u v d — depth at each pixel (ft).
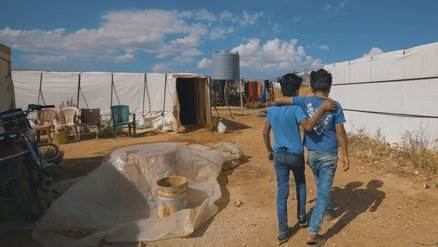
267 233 14.38
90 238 13.62
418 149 23.66
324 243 13.24
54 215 14.64
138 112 52.80
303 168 13.41
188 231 14.20
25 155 15.96
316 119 11.86
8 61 26.21
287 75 13.12
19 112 18.10
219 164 21.56
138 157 17.44
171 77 44.34
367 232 13.98
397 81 26.99
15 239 14.24
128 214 15.83
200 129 46.32
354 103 33.17
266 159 26.55
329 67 37.96
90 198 15.90
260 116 64.49
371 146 27.09
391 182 19.52
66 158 29.68
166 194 15.12
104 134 45.65
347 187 19.15
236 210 16.81
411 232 13.85
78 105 50.85
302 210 14.24
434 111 23.79
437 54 23.11
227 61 128.57
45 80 49.75
